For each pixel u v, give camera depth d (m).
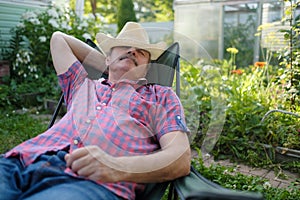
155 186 1.37
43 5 6.69
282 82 3.39
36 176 1.31
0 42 6.07
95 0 15.29
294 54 3.29
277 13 7.84
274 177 2.63
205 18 8.79
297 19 3.39
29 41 5.69
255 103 3.30
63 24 6.13
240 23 8.82
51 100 4.91
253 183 2.36
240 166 2.86
